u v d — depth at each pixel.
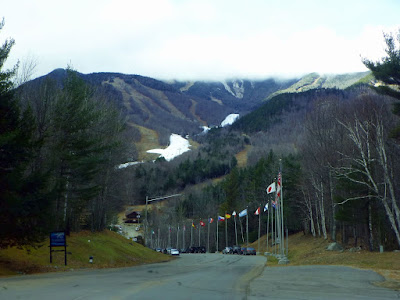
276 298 11.95
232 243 100.25
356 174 33.38
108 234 43.56
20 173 19.92
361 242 44.53
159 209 128.62
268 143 171.50
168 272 23.45
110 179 41.12
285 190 67.00
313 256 39.69
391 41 28.86
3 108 20.58
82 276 19.14
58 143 28.48
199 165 164.75
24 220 19.91
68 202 31.62
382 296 12.63
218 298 11.77
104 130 36.00
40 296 11.27
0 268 19.39
